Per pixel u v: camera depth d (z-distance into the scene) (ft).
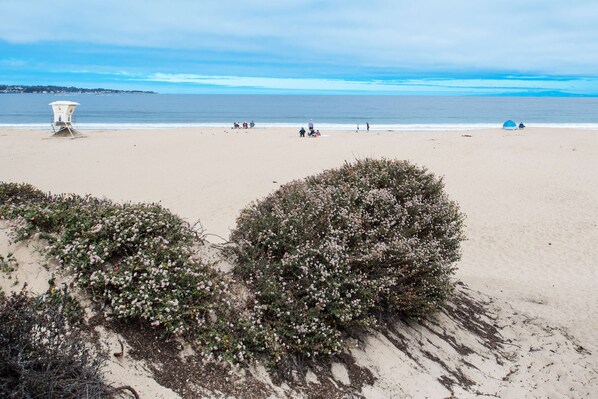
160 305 15.49
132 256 16.30
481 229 51.29
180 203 59.16
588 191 66.80
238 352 15.76
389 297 20.40
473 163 85.66
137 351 14.57
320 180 26.22
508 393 19.33
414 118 297.74
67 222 17.29
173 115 302.66
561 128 173.99
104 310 15.26
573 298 33.19
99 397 12.14
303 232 20.17
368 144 106.83
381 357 18.63
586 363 23.68
